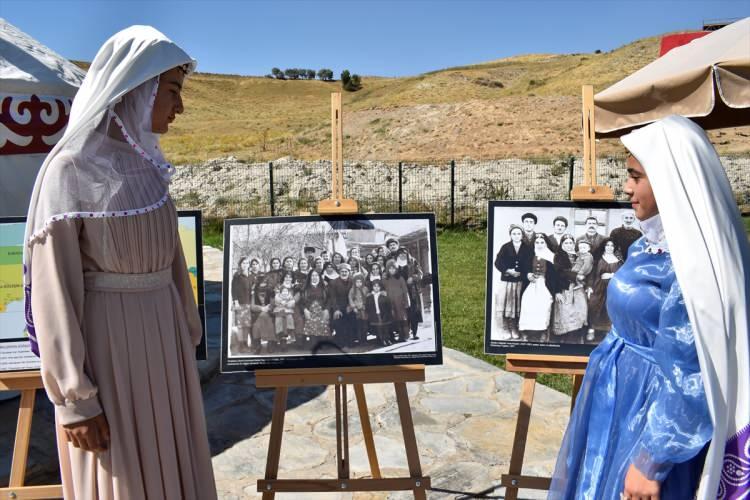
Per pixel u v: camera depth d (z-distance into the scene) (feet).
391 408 13.76
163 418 6.51
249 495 10.43
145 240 6.27
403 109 119.03
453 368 16.08
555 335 8.84
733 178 55.52
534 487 8.75
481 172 57.88
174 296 6.86
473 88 193.77
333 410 13.73
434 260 8.85
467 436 12.42
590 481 6.35
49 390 5.86
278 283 8.76
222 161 64.03
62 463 6.55
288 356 8.52
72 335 5.77
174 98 6.63
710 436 5.10
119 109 6.24
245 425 13.07
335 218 8.95
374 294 8.73
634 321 6.00
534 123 100.78
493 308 8.98
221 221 51.47
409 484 8.54
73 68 16.67
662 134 5.47
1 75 13.62
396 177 58.34
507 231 9.12
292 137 123.44
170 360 6.61
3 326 8.46
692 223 5.17
